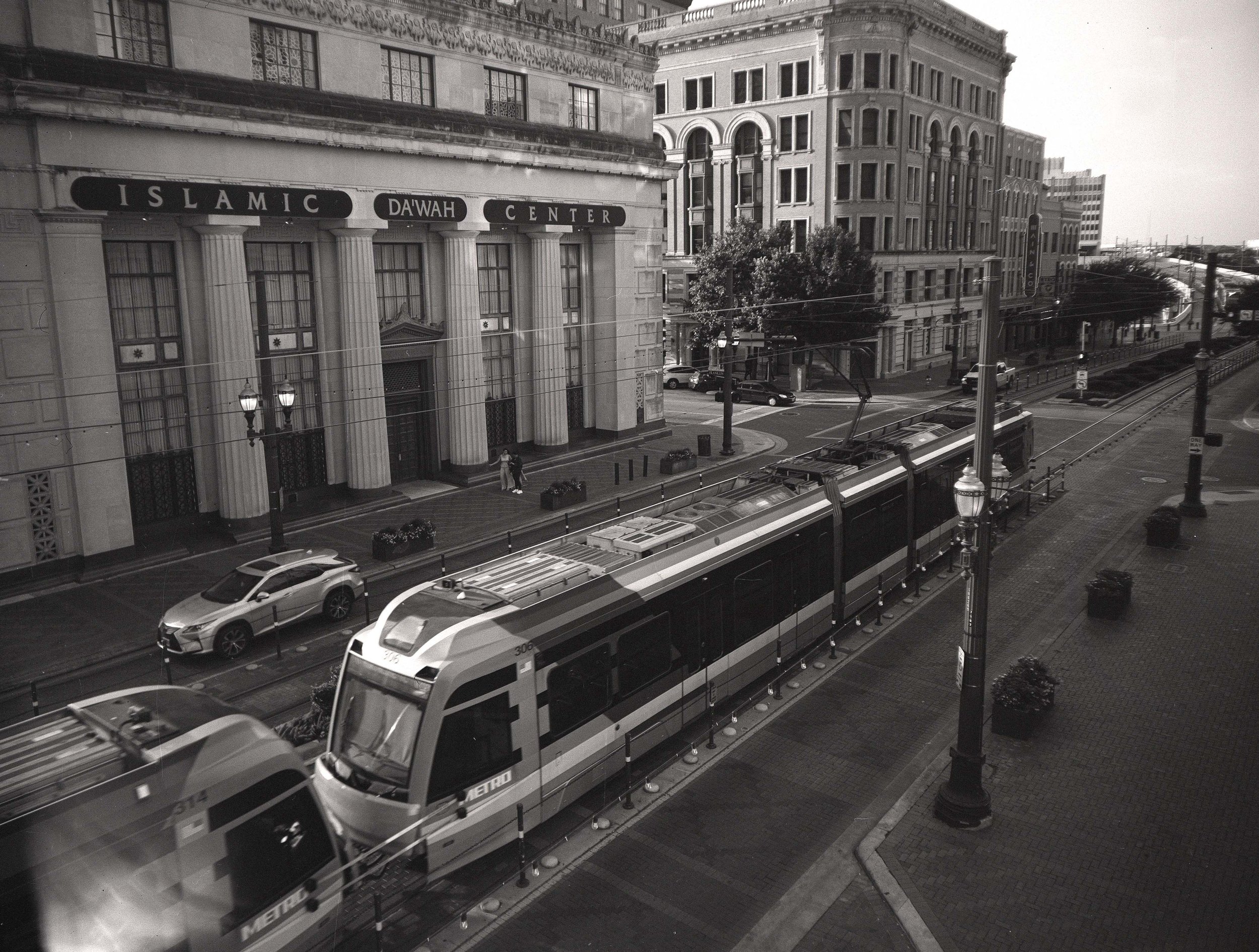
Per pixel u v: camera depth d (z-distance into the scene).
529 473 33.72
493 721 10.54
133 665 17.23
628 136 37.62
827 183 61.28
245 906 8.11
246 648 17.77
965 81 69.69
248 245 26.28
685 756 13.49
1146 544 23.53
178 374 24.73
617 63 36.59
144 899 7.38
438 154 29.14
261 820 8.30
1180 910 9.85
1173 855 10.84
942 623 18.73
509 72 32.47
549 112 33.88
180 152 23.11
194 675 16.69
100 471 22.17
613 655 12.27
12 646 18.05
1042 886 10.33
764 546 15.46
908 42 60.75
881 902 10.22
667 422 45.19
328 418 28.66
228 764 8.09
